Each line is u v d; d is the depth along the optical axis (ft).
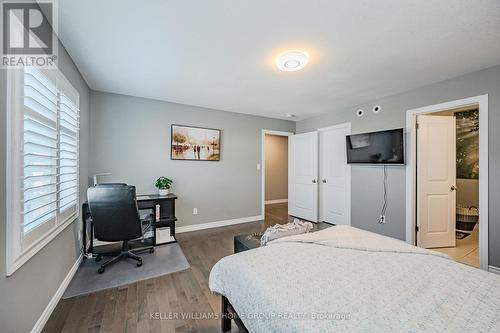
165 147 12.04
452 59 7.18
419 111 9.66
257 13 5.06
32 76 4.65
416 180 10.13
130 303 5.99
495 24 5.36
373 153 11.15
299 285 3.43
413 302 3.01
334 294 3.19
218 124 13.76
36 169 4.99
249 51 6.76
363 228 11.97
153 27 5.58
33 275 4.72
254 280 3.67
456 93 8.53
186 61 7.41
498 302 3.03
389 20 5.26
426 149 10.16
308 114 14.82
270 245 5.09
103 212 7.58
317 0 4.64
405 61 7.33
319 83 9.30
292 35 5.91
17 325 4.12
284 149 23.71
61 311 5.62
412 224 10.00
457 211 12.95
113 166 10.73
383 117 11.07
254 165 15.21
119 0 4.63
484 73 7.83
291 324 2.71
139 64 7.63
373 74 8.35
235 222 14.46
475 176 13.15
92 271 7.73
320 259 4.31
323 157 14.78
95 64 7.63
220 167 13.88
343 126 13.15
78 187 7.98
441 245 10.32
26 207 4.47
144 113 11.46
